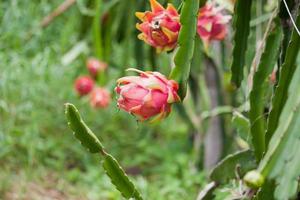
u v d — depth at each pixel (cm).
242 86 161
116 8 244
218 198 174
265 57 122
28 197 261
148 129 363
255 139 122
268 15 158
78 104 342
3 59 302
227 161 143
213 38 142
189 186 290
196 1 112
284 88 102
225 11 152
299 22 108
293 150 84
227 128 277
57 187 279
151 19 119
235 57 133
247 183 88
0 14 319
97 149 118
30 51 325
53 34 336
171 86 111
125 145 351
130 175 323
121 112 360
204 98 283
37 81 317
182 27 113
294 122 85
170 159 331
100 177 294
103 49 262
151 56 239
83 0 296
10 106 301
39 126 327
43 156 303
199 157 301
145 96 109
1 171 276
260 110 122
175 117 382
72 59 288
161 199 277
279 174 85
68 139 324
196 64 217
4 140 280
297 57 94
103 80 276
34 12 322
